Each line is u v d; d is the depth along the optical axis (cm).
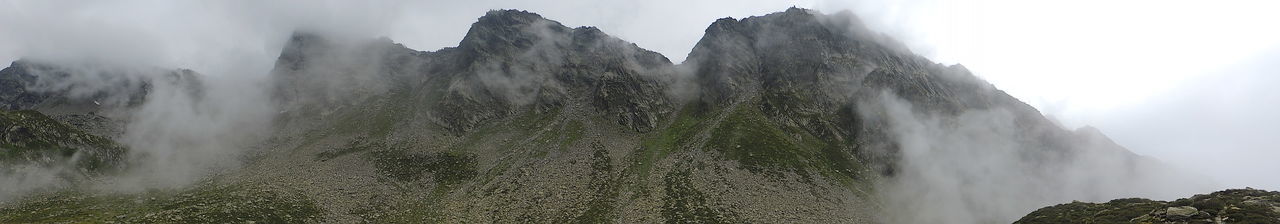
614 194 12294
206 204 10962
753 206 11594
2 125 13188
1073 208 8306
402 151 16700
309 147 17675
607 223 10631
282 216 10838
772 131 16850
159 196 11806
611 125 18750
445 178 14288
